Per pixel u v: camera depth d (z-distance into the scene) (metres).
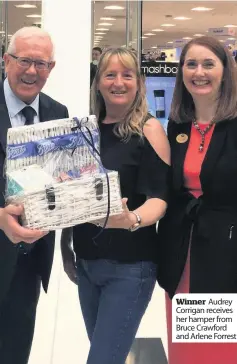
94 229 1.98
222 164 1.98
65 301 3.87
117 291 1.97
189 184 2.05
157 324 3.52
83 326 3.47
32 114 2.11
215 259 1.99
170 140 2.13
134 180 1.96
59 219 1.53
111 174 1.58
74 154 1.72
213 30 7.78
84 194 1.54
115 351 1.96
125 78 1.96
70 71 5.11
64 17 5.06
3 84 2.11
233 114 2.02
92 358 1.97
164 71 5.50
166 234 2.08
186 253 2.05
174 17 7.46
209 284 2.00
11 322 2.17
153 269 2.05
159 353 3.08
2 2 5.97
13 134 1.69
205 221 2.01
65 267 2.26
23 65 1.99
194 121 2.10
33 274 2.18
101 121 2.06
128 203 1.96
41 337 3.29
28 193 1.51
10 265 2.03
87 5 5.07
